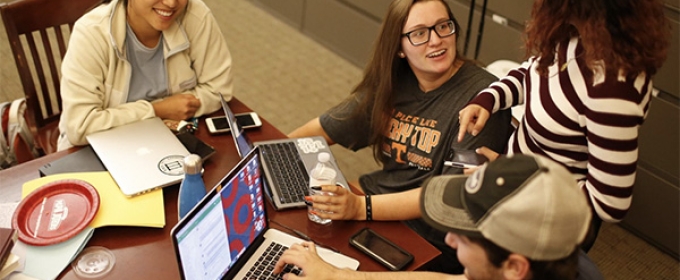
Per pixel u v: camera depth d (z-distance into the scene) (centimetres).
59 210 167
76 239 160
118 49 201
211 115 218
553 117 158
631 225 294
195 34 217
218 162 194
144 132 198
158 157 188
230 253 153
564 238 103
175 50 211
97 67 201
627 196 148
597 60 141
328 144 224
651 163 278
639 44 137
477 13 326
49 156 192
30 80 232
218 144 202
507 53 321
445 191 117
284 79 382
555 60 158
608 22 138
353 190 190
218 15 438
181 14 214
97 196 170
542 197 103
